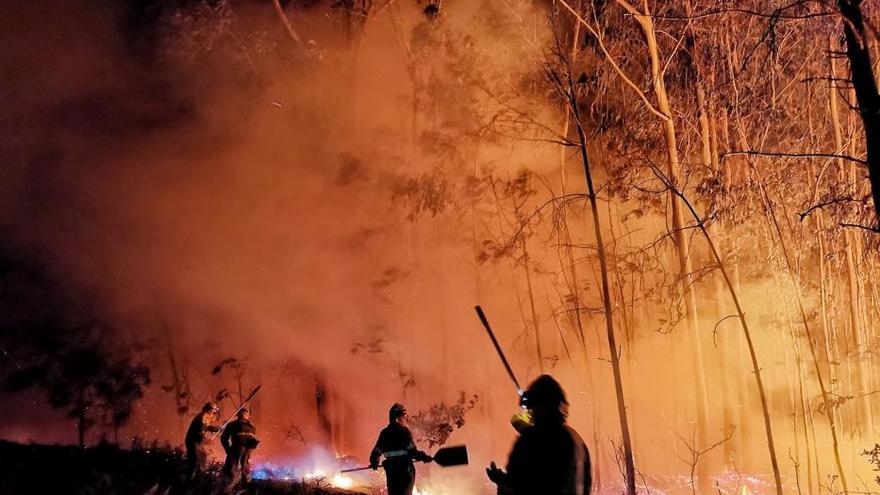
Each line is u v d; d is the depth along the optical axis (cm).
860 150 1552
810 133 1593
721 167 1619
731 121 1658
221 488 1131
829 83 1516
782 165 1612
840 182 1502
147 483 1058
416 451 1033
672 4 1606
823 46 1503
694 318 1528
